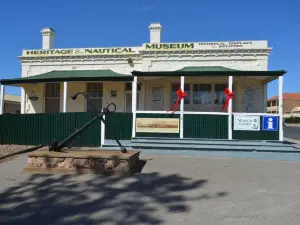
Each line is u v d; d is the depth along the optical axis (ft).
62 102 55.47
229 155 33.83
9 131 41.88
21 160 31.22
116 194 19.95
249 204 18.12
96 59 55.83
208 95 51.34
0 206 17.60
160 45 52.70
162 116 39.11
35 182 22.71
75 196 19.49
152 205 17.87
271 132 37.40
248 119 37.76
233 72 38.29
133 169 26.55
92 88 54.95
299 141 53.67
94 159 25.13
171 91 51.72
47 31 60.34
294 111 252.83
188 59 52.13
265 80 47.80
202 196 19.62
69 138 27.17
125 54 54.80
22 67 57.77
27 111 56.54
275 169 27.81
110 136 39.52
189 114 38.70
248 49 50.44
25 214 16.31
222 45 51.34
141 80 48.96
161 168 27.50
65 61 56.65
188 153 34.35
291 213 16.63
